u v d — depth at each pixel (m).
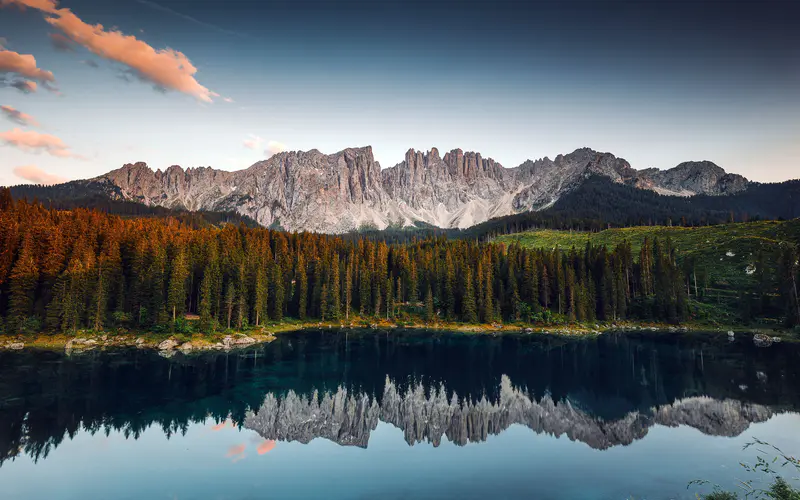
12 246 107.12
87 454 44.84
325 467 42.22
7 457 43.69
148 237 135.00
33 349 93.00
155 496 35.91
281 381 76.25
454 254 184.00
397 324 146.12
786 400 64.69
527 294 152.62
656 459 43.81
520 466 42.34
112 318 109.69
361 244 193.38
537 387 75.31
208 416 57.47
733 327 131.25
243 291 123.94
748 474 39.25
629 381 78.56
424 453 46.22
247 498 35.50
